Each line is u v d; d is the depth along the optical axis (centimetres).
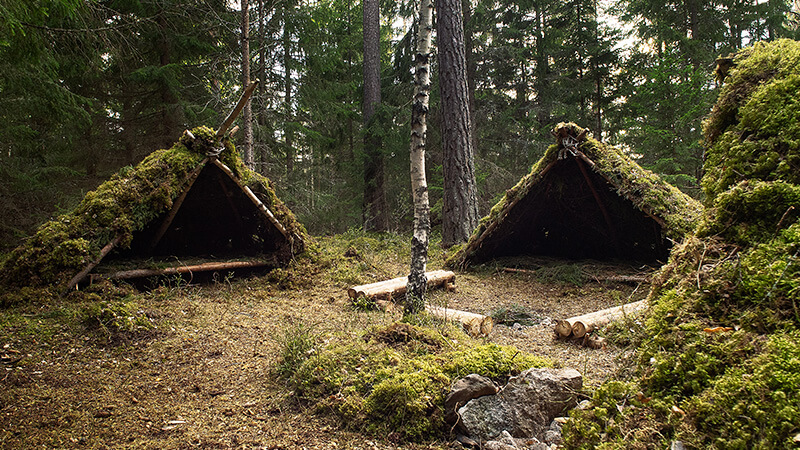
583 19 1448
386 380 281
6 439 243
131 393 311
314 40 1277
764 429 144
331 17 1480
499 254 891
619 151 689
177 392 316
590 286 687
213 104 1105
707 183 287
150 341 401
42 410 278
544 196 802
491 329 488
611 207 743
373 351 327
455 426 256
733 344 179
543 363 306
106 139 1132
